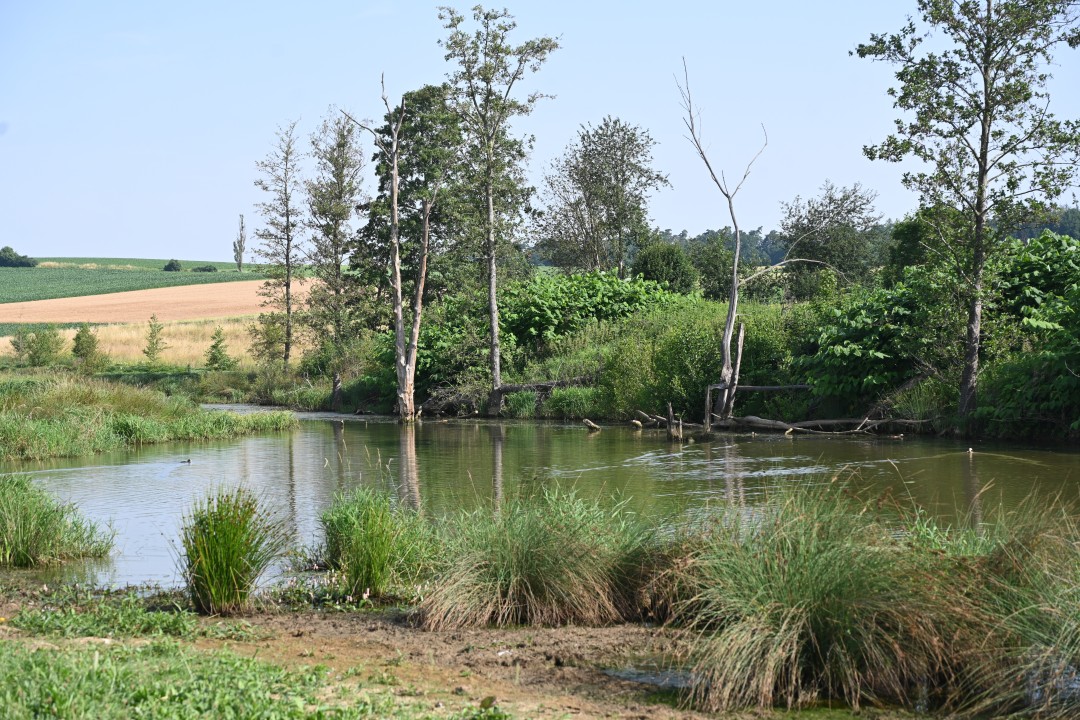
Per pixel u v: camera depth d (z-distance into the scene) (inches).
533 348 1489.9
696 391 1111.6
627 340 1247.5
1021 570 269.7
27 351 2338.8
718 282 1919.3
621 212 2132.1
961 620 257.1
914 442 840.3
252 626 319.9
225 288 4148.6
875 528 288.2
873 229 1888.5
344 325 1977.1
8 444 842.2
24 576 395.9
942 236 853.2
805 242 1823.3
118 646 270.8
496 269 1557.6
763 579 268.1
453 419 1354.6
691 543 328.2
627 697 249.0
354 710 214.7
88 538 443.5
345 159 2048.5
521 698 243.9
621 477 660.1
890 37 825.5
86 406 1042.1
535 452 851.4
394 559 379.9
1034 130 786.8
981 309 874.8
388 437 1053.8
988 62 799.1
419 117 1708.9
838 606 256.5
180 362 2418.8
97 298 3853.3
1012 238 866.1
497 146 1380.4
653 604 330.0
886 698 250.2
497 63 1344.7
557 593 327.9
